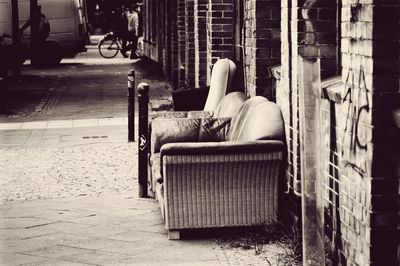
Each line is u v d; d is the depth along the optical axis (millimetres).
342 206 5332
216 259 6129
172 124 8195
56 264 6090
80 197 8586
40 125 14836
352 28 5004
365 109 4801
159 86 21969
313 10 6266
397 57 4664
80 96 19984
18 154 11656
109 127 14328
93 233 7000
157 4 26734
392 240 4777
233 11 11695
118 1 58406
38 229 7176
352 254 5129
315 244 5238
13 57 24453
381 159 4707
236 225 6754
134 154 11422
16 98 19516
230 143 6621
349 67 5098
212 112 9086
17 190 9094
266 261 6012
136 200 8344
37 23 29219
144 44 35438
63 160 11055
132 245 6594
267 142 6637
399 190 4727
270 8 7988
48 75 26641
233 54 11812
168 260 6137
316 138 5254
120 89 21656
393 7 4645
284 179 6812
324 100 5781
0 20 29219
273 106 6914
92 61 34062
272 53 8039
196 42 14336
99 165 10594
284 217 6766
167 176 6641
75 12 30766
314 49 6301
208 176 6668
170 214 6695
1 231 7125
